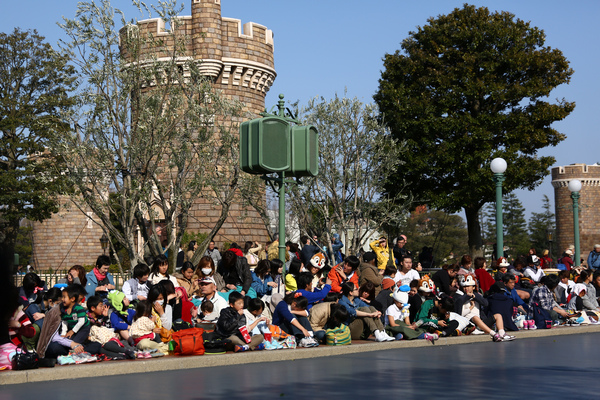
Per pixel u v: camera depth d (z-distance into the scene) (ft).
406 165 110.01
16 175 131.85
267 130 43.52
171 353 36.42
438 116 111.34
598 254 80.43
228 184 84.48
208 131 79.77
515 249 315.99
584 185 248.73
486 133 107.04
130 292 40.19
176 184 77.41
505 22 114.21
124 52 79.00
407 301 44.80
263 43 125.29
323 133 93.97
